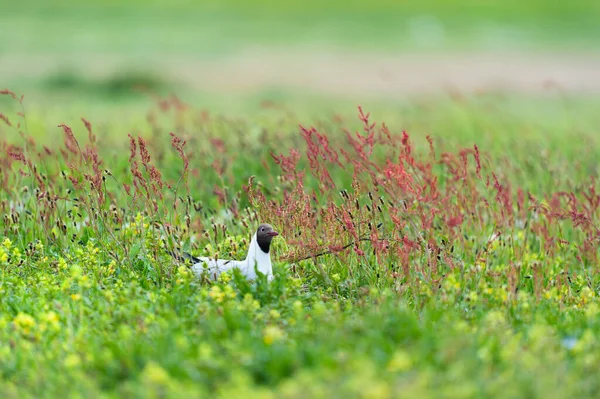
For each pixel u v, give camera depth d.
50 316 10.41
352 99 39.00
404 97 40.03
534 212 15.70
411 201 13.57
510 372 9.02
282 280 11.82
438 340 9.78
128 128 25.89
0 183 15.85
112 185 17.70
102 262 13.39
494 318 10.87
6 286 12.30
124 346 9.79
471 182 15.82
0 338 10.37
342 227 13.37
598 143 24.98
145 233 14.07
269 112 31.98
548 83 26.14
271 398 8.16
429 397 8.20
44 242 14.46
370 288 11.96
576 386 9.07
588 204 16.84
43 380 9.28
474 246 14.40
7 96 35.81
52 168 18.80
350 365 8.79
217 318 10.49
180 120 24.25
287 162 14.02
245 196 17.06
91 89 39.69
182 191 17.41
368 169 14.02
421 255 13.01
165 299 11.45
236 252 13.77
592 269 14.27
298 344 9.63
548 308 12.20
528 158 19.89
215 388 8.76
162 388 8.59
